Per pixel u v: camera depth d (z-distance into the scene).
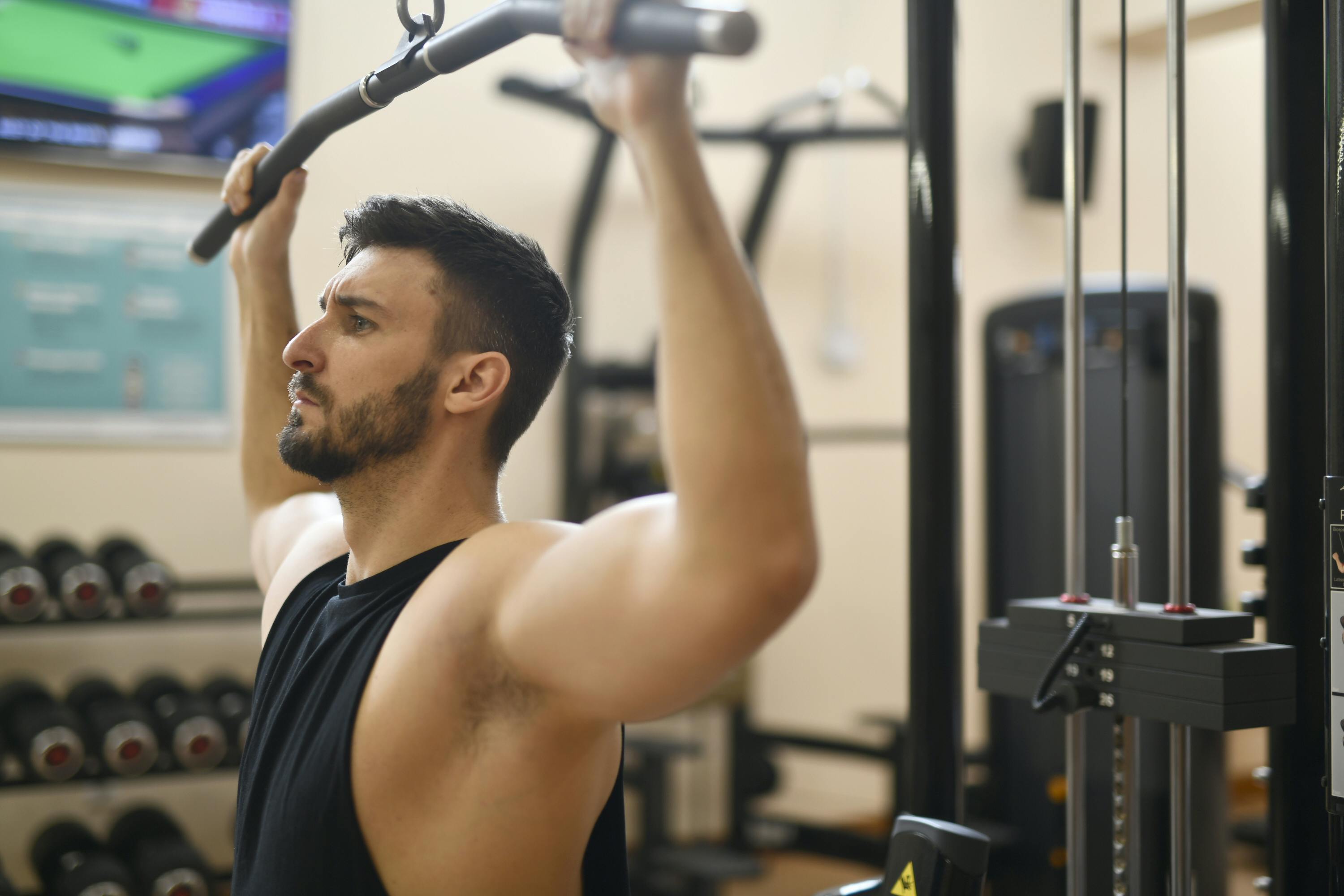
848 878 3.80
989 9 4.47
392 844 0.86
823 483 4.27
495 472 1.01
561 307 1.03
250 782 0.98
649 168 0.70
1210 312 2.60
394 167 3.60
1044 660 1.17
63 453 3.18
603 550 0.76
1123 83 1.21
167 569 2.87
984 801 2.95
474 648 0.84
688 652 0.71
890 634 4.39
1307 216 1.24
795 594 0.70
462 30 0.88
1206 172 4.70
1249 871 3.71
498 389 0.96
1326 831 1.21
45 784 2.66
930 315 1.36
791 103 3.51
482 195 3.76
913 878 1.04
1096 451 2.76
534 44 3.88
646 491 3.65
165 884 2.67
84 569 2.76
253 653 3.40
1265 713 1.01
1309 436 1.23
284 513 1.32
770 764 3.71
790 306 4.25
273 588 1.18
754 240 3.67
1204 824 2.17
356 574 1.02
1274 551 1.26
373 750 0.86
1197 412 2.60
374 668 0.89
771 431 0.69
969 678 4.36
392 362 0.95
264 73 3.29
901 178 4.48
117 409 3.24
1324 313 1.22
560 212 3.90
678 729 3.97
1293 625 1.24
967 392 4.43
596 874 0.98
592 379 3.62
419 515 0.97
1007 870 2.83
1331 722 1.04
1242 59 4.79
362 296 0.96
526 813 0.85
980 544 4.29
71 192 3.18
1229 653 1.00
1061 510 2.86
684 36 0.64
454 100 3.71
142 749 2.71
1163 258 4.52
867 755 3.49
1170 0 1.12
